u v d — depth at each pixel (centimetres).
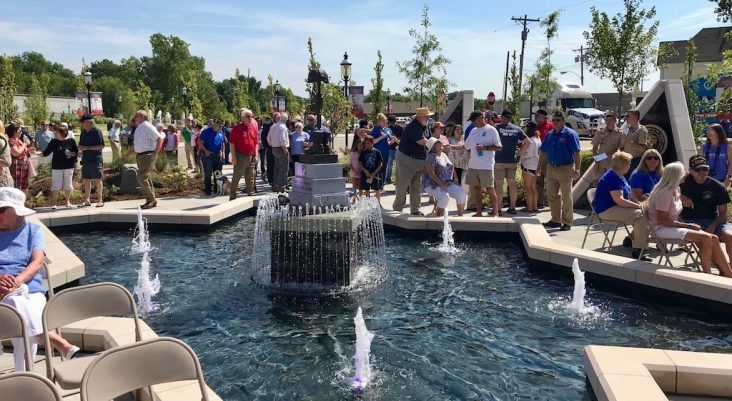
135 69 10969
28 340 351
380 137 1369
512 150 1019
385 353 482
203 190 1393
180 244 894
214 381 430
